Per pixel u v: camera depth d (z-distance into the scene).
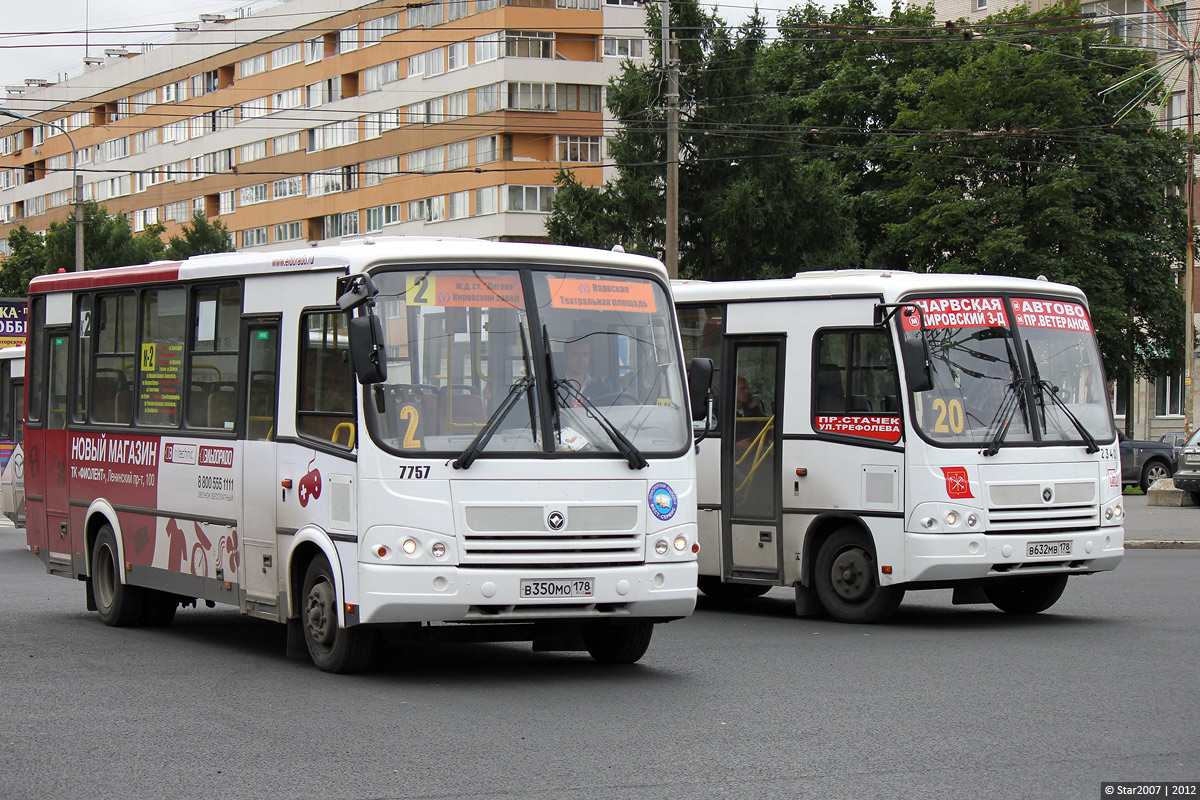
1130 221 45.41
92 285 13.96
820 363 14.34
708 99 44.75
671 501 10.23
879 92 47.62
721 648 12.23
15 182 105.31
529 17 68.06
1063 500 13.75
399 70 73.12
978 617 14.58
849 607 14.07
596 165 67.25
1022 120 42.25
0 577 18.86
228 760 7.64
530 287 10.18
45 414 14.81
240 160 83.00
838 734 8.34
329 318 10.40
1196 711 9.05
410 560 9.59
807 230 44.16
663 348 10.60
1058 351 14.23
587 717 8.88
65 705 9.30
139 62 90.94
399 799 6.78
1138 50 45.59
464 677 10.55
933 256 44.53
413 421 9.76
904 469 13.45
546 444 9.88
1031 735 8.29
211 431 11.88
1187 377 44.56
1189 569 19.20
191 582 12.16
